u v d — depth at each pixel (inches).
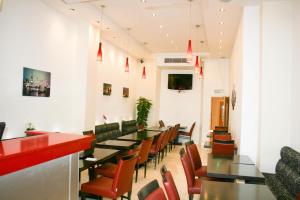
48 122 230.2
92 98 281.7
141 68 474.9
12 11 185.9
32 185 54.3
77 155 70.4
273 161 187.3
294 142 177.9
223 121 415.5
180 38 348.8
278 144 187.3
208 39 305.3
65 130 257.0
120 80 402.0
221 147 203.6
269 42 191.3
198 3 226.7
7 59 182.4
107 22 270.7
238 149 219.6
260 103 194.9
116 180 127.8
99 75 333.1
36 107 213.9
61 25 246.1
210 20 236.8
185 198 183.0
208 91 431.2
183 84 470.0
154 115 464.1
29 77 203.8
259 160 191.0
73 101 269.7
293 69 184.2
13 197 49.8
